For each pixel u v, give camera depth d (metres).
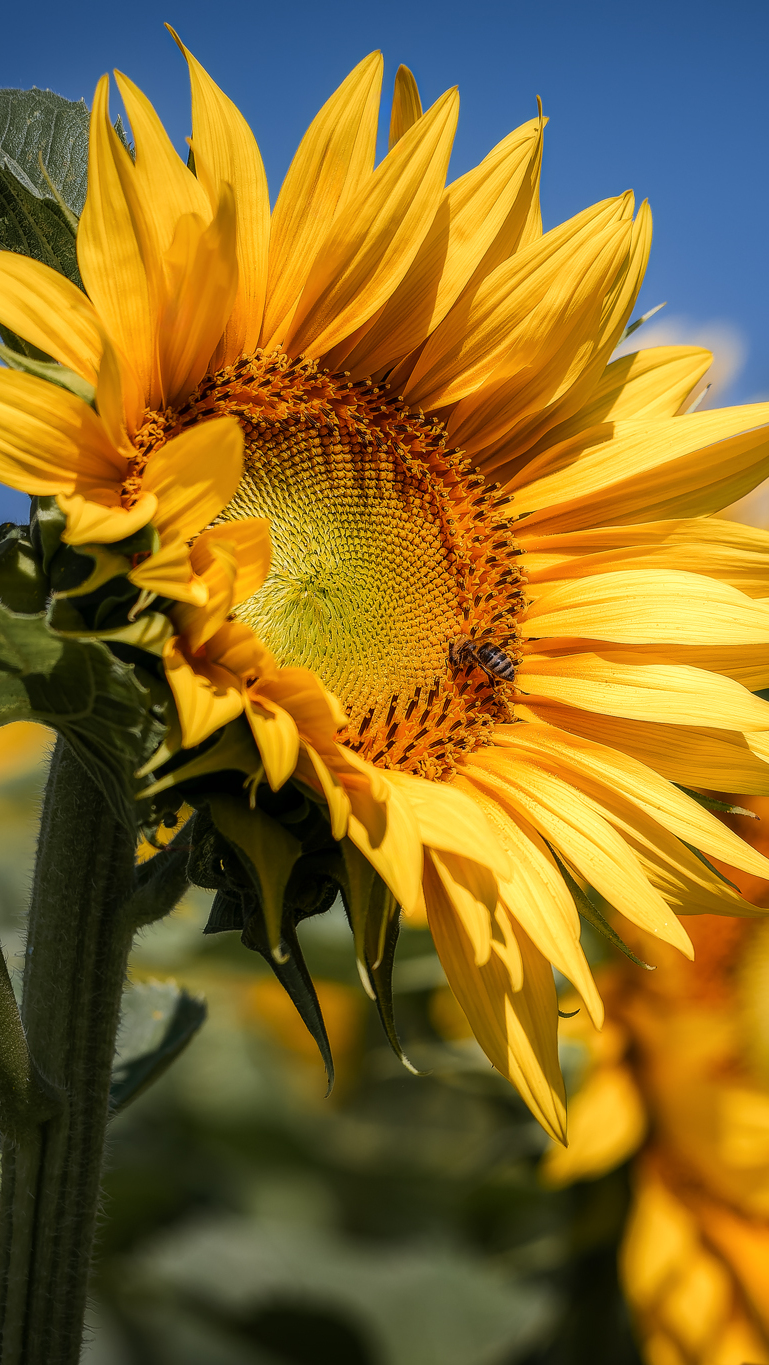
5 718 0.29
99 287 0.30
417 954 0.45
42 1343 0.33
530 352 0.37
